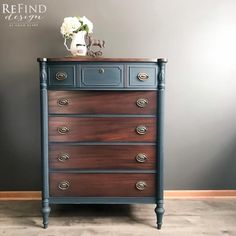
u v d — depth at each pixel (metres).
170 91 2.69
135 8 2.62
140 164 2.18
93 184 2.19
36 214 2.41
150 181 2.19
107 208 2.53
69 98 2.13
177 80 2.68
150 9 2.62
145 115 2.15
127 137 2.16
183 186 2.77
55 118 2.15
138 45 2.64
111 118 2.15
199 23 2.64
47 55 2.63
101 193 2.20
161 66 2.10
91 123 2.15
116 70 2.10
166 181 2.76
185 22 2.63
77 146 2.17
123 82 2.11
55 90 2.12
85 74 2.10
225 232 2.13
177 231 2.14
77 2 2.60
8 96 2.66
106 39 2.63
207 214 2.41
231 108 2.72
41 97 2.11
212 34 2.65
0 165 2.70
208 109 2.71
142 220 2.31
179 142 2.73
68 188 2.19
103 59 2.07
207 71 2.68
